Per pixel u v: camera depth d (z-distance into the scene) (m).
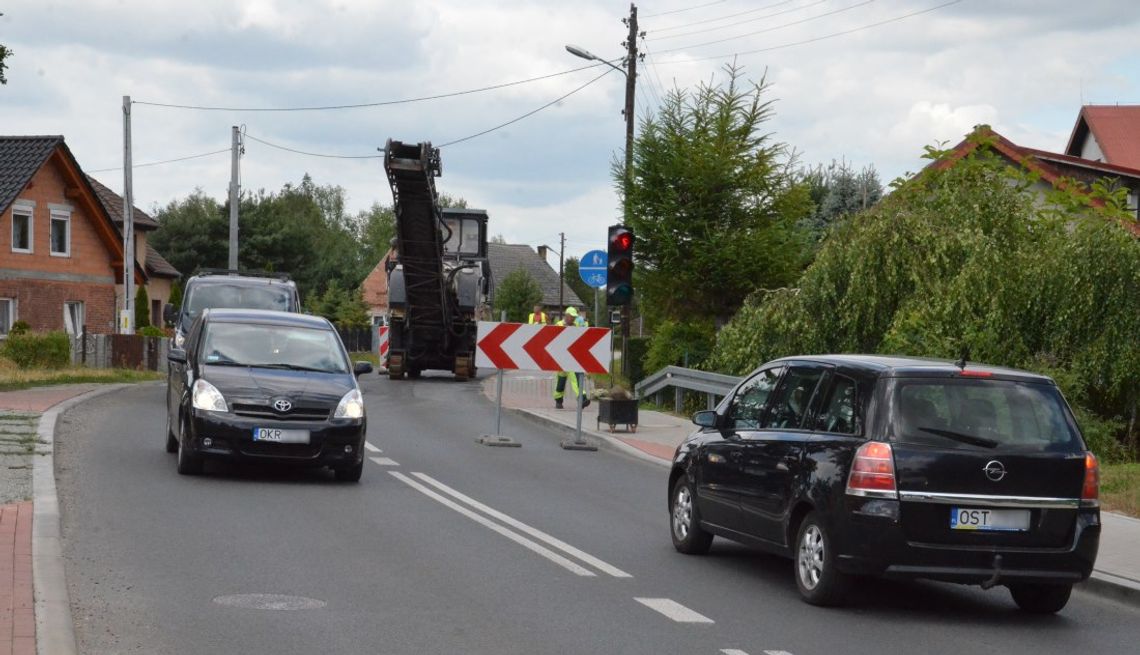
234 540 12.59
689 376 31.02
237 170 59.09
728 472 12.45
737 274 38.47
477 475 19.06
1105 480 19.02
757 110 39.62
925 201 28.69
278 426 16.80
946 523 10.35
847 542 10.46
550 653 8.72
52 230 56.34
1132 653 9.69
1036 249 26.36
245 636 8.84
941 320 25.25
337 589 10.55
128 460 18.53
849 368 11.23
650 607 10.42
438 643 8.87
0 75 27.20
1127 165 75.12
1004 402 10.73
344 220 180.75
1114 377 23.97
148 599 9.85
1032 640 10.00
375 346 71.81
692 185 38.84
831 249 27.50
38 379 33.72
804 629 9.91
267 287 31.31
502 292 108.50
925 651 9.38
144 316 65.12
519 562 12.19
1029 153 46.00
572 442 23.97
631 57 42.06
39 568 10.46
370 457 20.78
